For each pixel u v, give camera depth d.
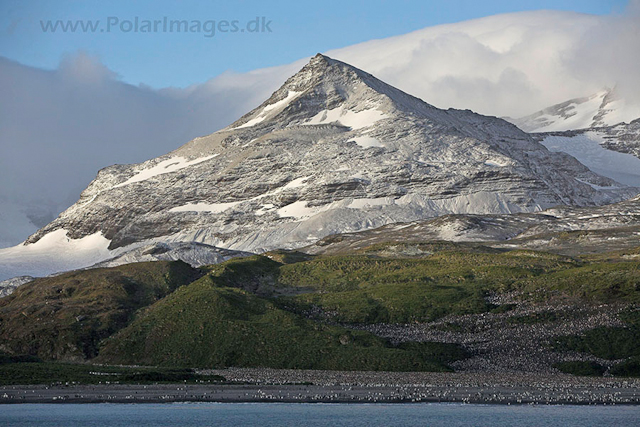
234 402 160.88
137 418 145.62
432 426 138.12
